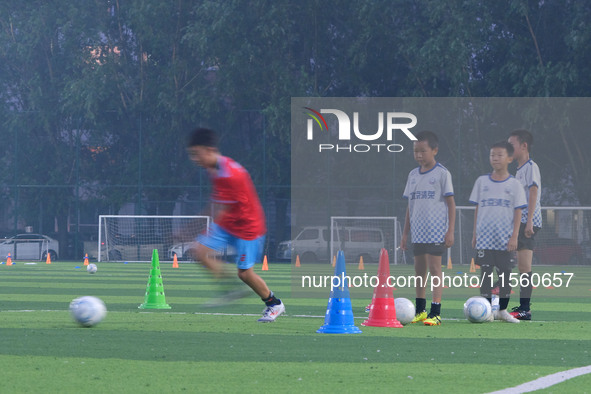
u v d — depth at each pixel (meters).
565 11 72.50
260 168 77.75
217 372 10.83
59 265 59.97
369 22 75.38
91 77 77.44
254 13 78.12
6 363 11.41
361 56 75.88
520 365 11.74
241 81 78.38
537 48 70.88
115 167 79.69
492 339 15.13
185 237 19.47
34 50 82.19
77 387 9.65
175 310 21.41
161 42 79.44
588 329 17.34
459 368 11.40
